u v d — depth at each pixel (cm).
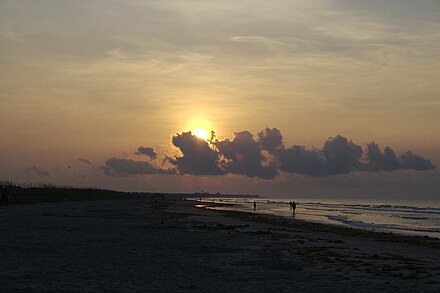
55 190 11425
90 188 16275
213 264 1878
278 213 8819
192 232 3538
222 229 4053
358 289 1413
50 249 2181
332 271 1780
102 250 2212
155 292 1302
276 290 1370
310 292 1354
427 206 16025
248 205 15138
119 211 6738
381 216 8331
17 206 6750
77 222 4069
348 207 14288
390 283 1536
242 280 1527
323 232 4106
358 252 2538
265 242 2900
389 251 2681
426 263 2148
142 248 2358
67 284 1373
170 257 2059
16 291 1252
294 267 1852
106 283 1412
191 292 1314
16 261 1789
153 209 8312
